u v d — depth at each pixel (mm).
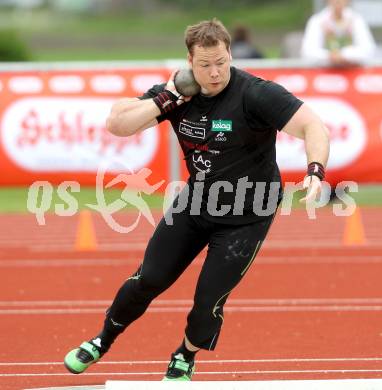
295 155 37844
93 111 38281
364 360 19234
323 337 21250
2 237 36469
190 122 15789
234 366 18891
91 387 17328
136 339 21219
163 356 19766
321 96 38688
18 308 24578
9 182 38781
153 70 38125
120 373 18484
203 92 15609
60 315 23734
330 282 27703
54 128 38406
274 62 38531
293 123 15195
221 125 15562
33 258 32156
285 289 26750
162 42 136875
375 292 26234
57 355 19859
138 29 159000
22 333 21844
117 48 129375
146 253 16453
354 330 21922
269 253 32750
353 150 38875
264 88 15375
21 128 38500
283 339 21109
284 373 18328
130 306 16609
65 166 38625
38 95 38406
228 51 15219
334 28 39219
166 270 16266
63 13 192750
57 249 33875
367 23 52906
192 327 16219
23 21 178750
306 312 23891
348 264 30578
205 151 15859
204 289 15953
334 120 38781
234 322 22859
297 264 30672
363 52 39219
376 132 38812
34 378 18109
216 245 16062
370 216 40469
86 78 38281
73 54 120625
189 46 15219
